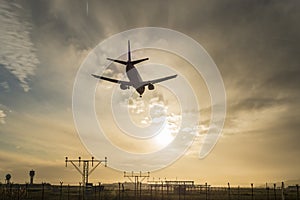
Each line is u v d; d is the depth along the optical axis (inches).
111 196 2178.9
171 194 2583.7
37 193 2236.7
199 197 2396.7
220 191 2546.8
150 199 2212.1
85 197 2015.3
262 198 2452.0
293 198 2130.9
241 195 2583.7
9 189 2075.5
